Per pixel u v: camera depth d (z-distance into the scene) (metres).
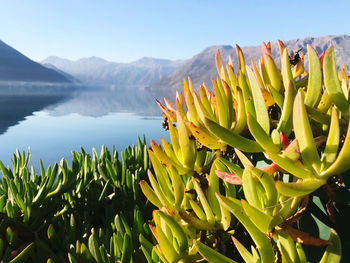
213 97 1.14
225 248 1.00
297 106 0.67
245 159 0.81
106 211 1.76
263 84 1.06
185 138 0.96
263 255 0.72
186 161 0.99
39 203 1.66
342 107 0.79
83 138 12.80
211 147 0.95
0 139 12.71
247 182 0.74
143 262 1.24
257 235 0.72
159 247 0.99
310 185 0.64
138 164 2.31
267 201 0.74
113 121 19.53
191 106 1.00
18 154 2.23
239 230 1.23
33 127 16.39
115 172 2.08
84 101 47.72
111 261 1.20
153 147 0.96
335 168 0.63
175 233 0.94
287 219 0.73
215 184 0.98
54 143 11.70
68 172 1.90
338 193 0.92
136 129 15.51
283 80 0.94
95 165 2.29
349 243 0.90
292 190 0.62
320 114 0.82
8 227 1.36
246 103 0.91
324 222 0.93
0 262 1.27
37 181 1.97
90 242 1.20
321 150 0.92
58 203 1.81
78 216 1.85
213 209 0.97
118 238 1.22
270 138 0.74
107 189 2.10
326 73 0.79
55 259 1.34
